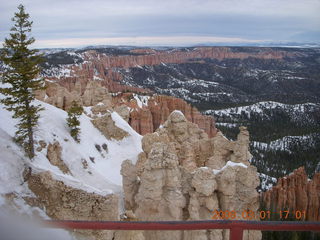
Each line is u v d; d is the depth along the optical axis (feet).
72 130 152.97
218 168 116.16
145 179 90.07
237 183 90.43
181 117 156.25
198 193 88.12
